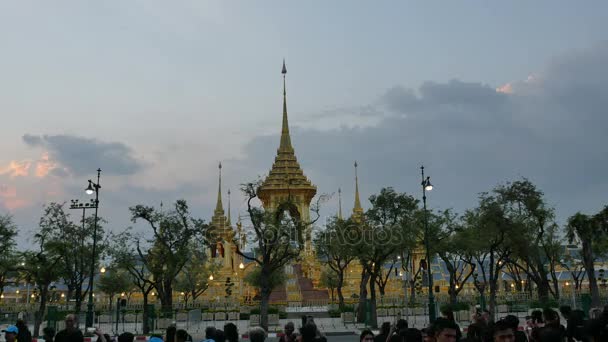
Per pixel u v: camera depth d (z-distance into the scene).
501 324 10.83
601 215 60.59
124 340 15.00
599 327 11.17
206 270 94.50
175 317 60.56
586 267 61.41
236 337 14.82
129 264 58.72
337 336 52.09
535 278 69.00
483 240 64.62
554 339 11.61
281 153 129.00
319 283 99.19
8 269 59.38
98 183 50.28
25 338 21.33
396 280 98.56
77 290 63.16
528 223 67.56
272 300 93.19
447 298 74.44
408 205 63.28
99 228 64.81
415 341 12.16
